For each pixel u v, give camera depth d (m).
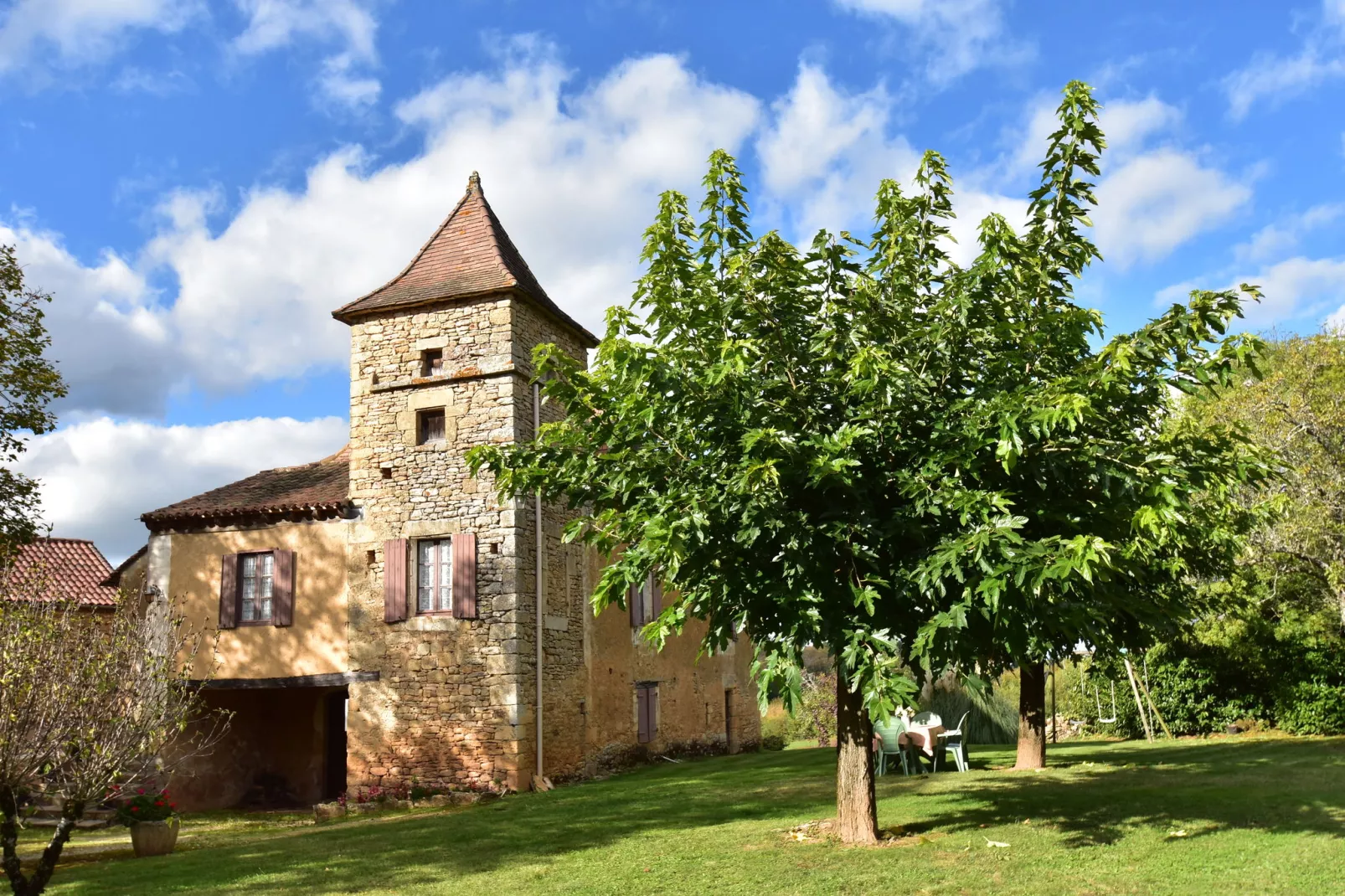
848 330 8.54
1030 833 8.96
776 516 7.34
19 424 16.59
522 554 16.28
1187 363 7.70
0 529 16.25
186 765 17.69
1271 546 16.08
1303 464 15.85
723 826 10.25
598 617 18.73
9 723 8.42
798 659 7.53
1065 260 8.80
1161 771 13.01
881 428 7.94
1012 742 20.97
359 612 16.70
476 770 15.65
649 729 20.17
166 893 8.58
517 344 16.91
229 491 19.08
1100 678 21.23
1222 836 8.55
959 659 7.54
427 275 18.05
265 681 16.94
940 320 8.38
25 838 13.85
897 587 7.66
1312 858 7.61
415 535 16.70
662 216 9.02
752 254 8.64
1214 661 19.16
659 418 8.19
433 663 16.19
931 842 8.75
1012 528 6.89
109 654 9.45
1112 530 7.89
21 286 16.78
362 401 17.44
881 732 14.24
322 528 17.25
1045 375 8.24
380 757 16.17
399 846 10.38
